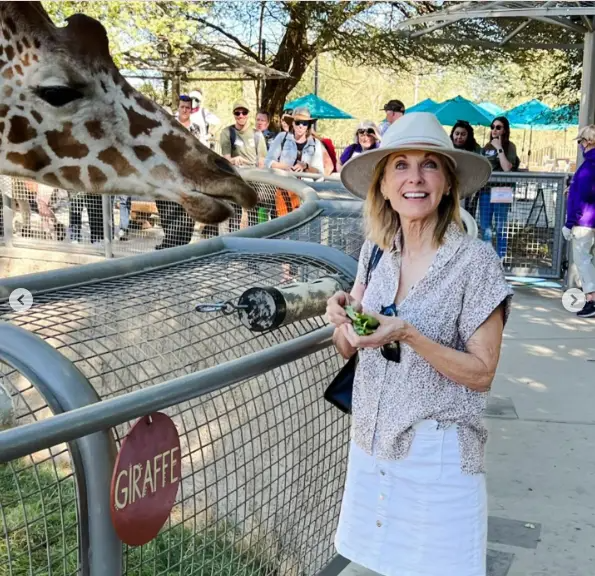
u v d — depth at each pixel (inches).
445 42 384.8
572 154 1278.3
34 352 58.1
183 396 61.1
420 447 80.0
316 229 133.3
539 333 265.1
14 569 67.7
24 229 304.0
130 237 287.3
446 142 79.2
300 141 324.5
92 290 86.3
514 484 152.3
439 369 76.6
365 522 84.5
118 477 57.6
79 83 134.6
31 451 49.1
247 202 143.6
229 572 81.9
